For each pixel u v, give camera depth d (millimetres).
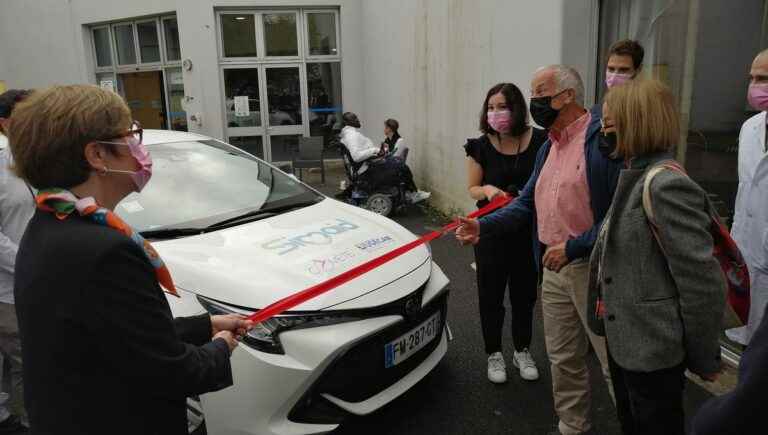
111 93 1328
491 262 3092
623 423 2127
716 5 3443
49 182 1249
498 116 2941
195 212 3109
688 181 1714
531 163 3021
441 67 7277
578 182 2291
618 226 1858
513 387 3197
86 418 1232
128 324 1189
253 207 3258
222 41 11617
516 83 5164
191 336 1654
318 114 12258
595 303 2037
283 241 2844
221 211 3158
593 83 4445
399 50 9180
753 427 933
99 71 12883
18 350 2781
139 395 1259
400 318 2561
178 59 12125
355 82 11969
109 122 1271
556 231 2400
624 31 4164
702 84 3607
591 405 3014
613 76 3027
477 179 3184
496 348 3268
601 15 4348
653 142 1779
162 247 2729
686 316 1735
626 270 1843
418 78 8297
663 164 1782
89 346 1195
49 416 1246
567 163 2348
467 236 2676
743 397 938
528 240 3080
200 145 3791
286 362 2285
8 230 2711
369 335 2438
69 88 1275
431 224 7219
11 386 3031
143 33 12312
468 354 3588
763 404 916
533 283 3184
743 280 1851
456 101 6828
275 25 11758
